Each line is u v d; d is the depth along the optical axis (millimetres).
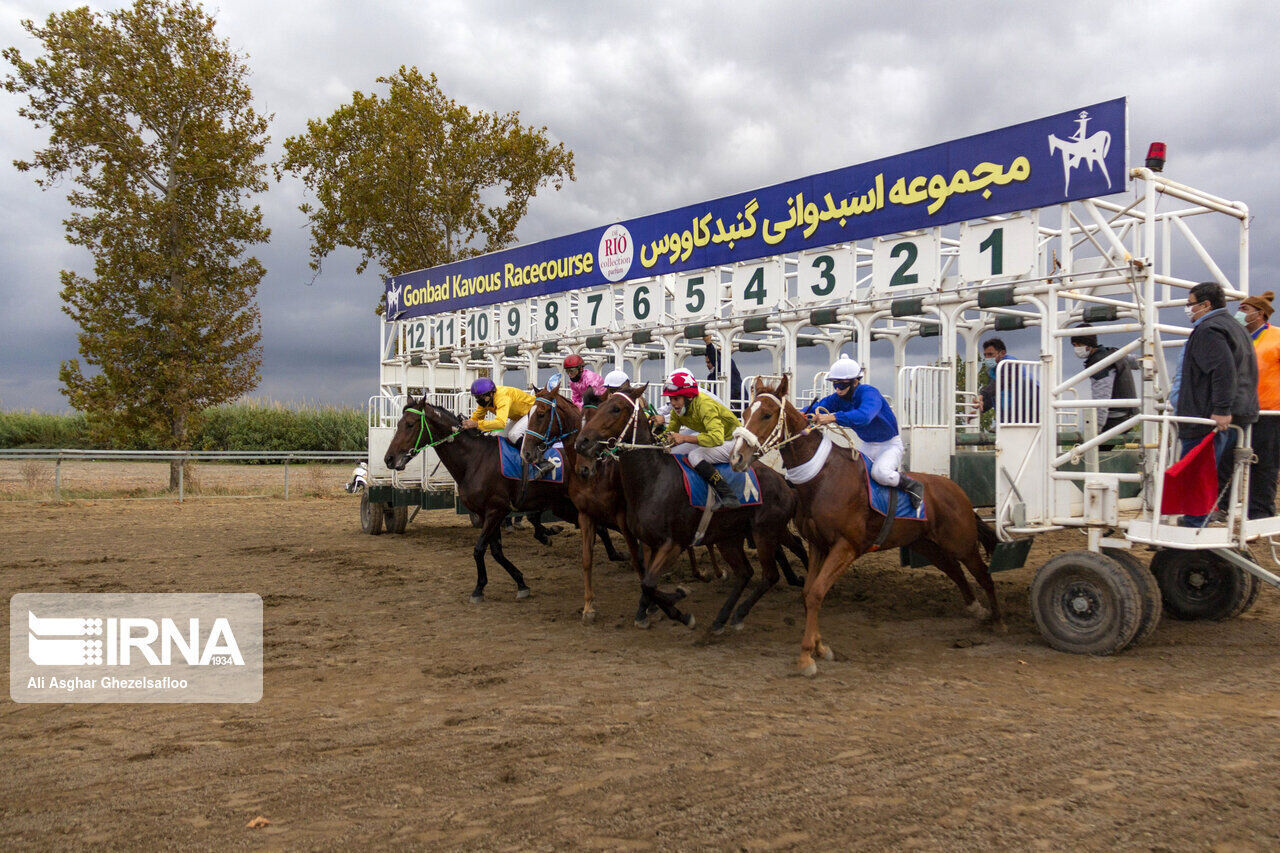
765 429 5520
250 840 2994
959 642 6227
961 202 7086
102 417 18203
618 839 2980
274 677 5398
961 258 7160
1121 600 5543
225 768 3736
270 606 7723
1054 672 5375
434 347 13945
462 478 8281
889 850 2873
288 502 18078
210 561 10195
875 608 7578
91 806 3316
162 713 4621
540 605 7840
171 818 3191
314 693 5027
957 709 4586
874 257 7875
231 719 4496
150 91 18609
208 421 27969
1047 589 5973
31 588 8375
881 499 5750
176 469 18891
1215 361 5430
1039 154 6527
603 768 3699
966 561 6473
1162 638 6215
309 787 3498
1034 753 3812
